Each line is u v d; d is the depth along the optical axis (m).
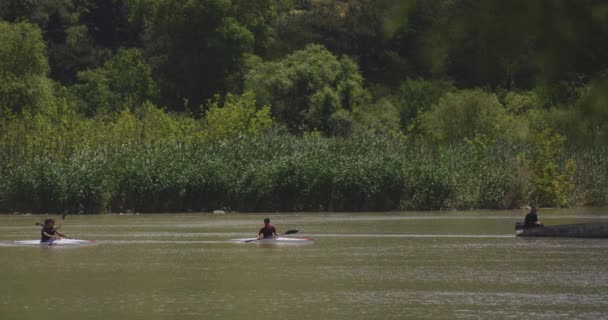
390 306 33.91
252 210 92.25
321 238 64.19
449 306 33.78
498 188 95.12
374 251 55.25
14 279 42.72
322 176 92.06
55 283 41.19
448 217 83.94
